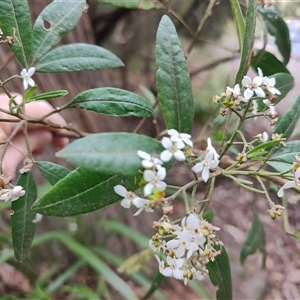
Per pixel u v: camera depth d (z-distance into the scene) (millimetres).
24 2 184
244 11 256
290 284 487
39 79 373
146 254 406
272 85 159
